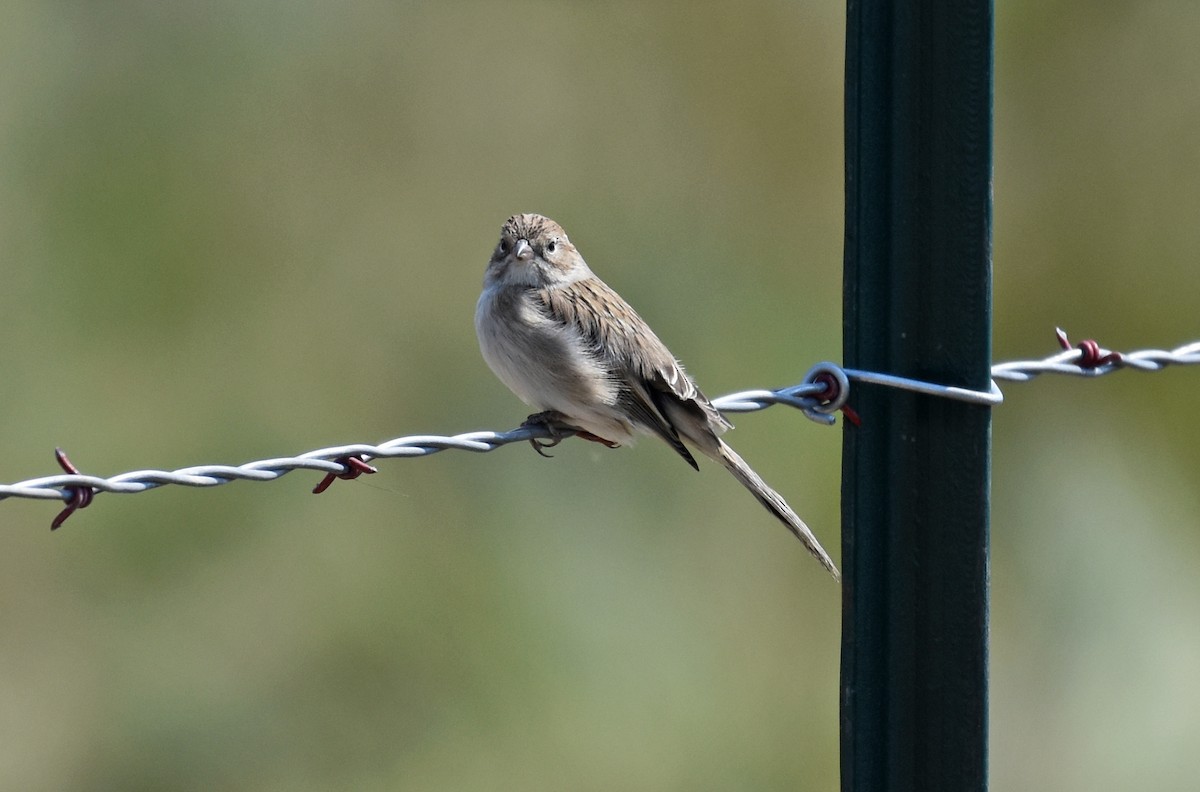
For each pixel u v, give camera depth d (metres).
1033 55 16.98
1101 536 15.04
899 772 6.11
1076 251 16.64
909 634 6.07
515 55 17.11
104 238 15.90
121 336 15.64
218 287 16.06
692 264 16.58
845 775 6.19
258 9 16.78
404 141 16.91
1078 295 16.56
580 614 14.11
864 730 6.16
